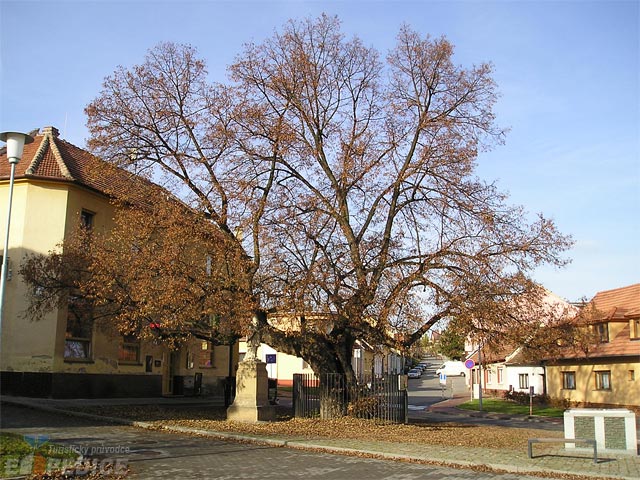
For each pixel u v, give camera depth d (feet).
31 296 74.33
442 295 63.21
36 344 77.61
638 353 104.99
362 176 67.56
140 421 61.72
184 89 71.36
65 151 90.58
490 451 49.73
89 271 67.36
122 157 70.13
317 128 73.26
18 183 81.30
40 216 80.69
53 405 69.97
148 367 95.71
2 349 77.51
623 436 48.16
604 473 39.99
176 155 69.21
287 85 70.23
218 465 40.50
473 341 64.49
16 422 57.72
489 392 184.75
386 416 71.00
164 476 36.09
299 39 71.77
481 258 63.67
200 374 107.34
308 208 65.16
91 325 82.64
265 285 62.95
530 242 65.46
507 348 69.41
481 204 67.92
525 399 146.00
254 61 70.59
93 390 83.66
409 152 72.43
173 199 66.64
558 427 86.43
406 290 61.52
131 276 62.75
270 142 67.87
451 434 62.95
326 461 43.83
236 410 66.18
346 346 72.08
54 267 70.03
